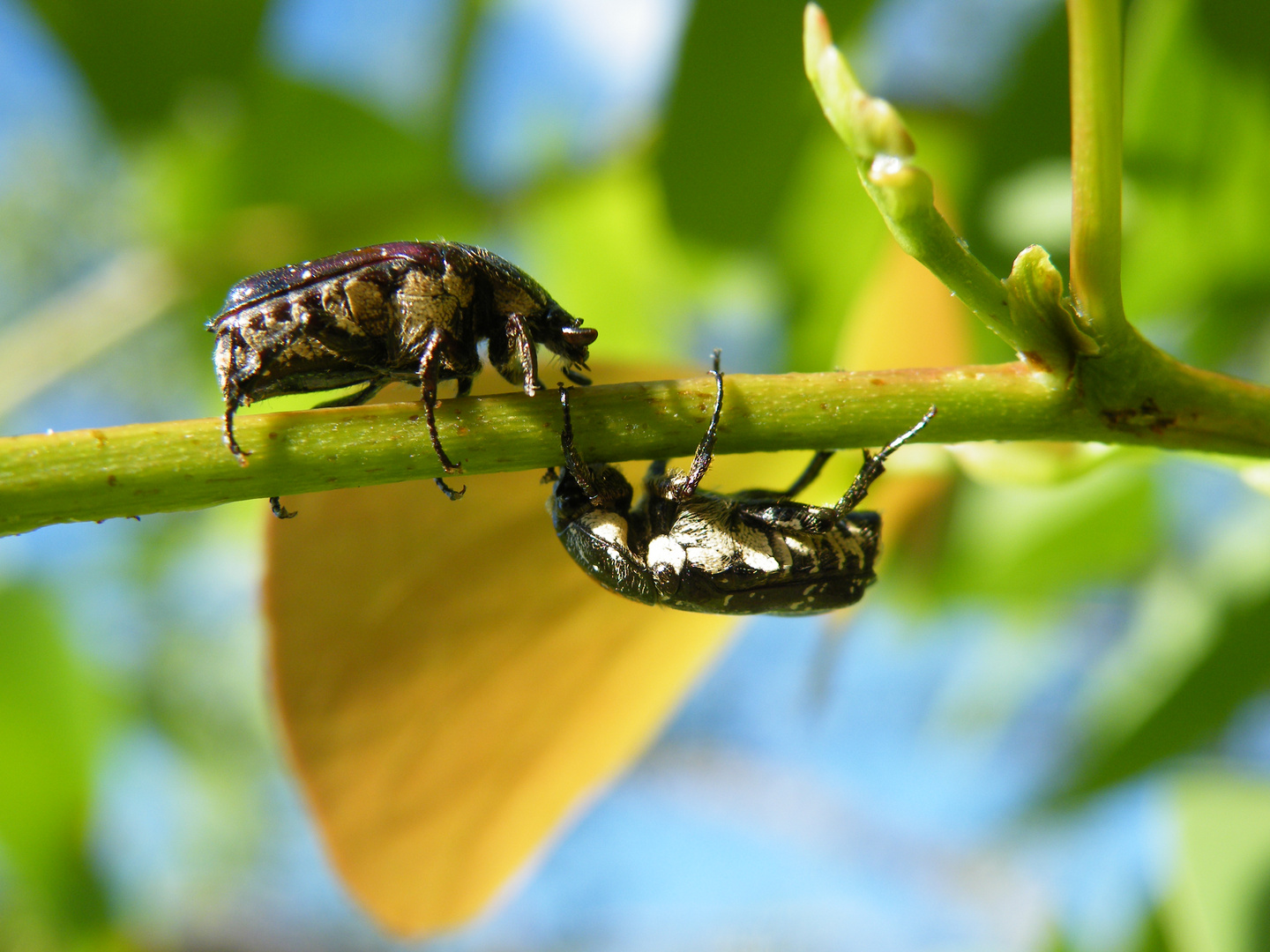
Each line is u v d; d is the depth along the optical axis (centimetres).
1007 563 23
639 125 24
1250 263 19
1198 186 18
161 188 25
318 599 15
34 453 14
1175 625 19
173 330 27
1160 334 20
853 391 14
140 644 33
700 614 16
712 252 22
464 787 16
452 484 15
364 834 16
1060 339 14
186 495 14
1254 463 14
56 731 25
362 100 24
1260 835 18
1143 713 19
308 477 14
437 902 16
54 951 25
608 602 16
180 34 21
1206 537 22
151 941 34
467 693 16
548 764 16
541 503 16
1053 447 15
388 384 15
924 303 17
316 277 14
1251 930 18
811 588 15
